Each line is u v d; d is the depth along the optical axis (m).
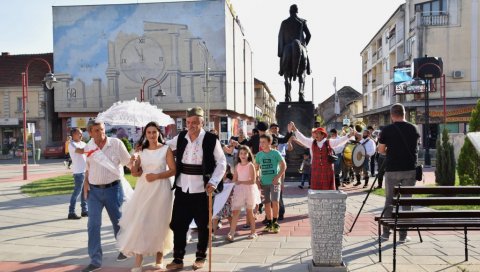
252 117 67.31
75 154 9.64
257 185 8.21
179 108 44.34
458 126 32.88
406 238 6.98
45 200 12.57
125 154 6.16
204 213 5.84
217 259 6.16
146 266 5.96
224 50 43.88
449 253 6.22
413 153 6.89
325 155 8.62
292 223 8.72
